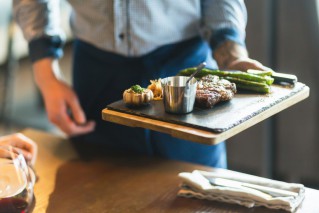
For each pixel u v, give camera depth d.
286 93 1.37
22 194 1.19
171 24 1.75
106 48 1.80
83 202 1.44
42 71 1.94
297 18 2.73
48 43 1.96
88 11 1.78
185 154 1.84
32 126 4.08
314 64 2.78
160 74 1.76
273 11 2.75
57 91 1.89
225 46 1.67
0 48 3.95
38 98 4.42
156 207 1.39
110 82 1.83
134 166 1.63
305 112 2.89
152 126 1.24
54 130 4.03
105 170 1.62
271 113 1.30
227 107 1.30
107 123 1.87
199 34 1.83
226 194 1.38
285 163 3.05
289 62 2.83
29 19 1.96
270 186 1.41
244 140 3.04
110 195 1.46
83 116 1.87
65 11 4.19
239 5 1.76
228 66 1.57
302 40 2.76
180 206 1.38
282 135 3.00
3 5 3.88
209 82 1.38
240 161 3.10
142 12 1.71
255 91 1.39
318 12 2.71
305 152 2.97
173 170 1.59
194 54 1.80
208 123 1.21
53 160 1.70
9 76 3.88
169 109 1.26
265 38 2.78
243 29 1.75
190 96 1.25
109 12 1.74
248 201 1.35
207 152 1.87
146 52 1.77
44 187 1.52
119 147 1.85
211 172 1.48
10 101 4.04
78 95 1.94
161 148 1.81
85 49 1.87
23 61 4.50
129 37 1.75
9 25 3.67
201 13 1.78
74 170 1.62
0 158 1.24
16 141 1.63
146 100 1.32
